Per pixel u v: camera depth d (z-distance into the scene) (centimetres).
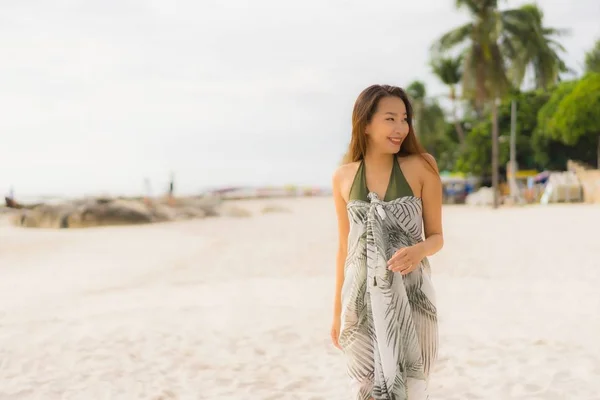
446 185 5353
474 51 3631
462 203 4856
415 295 259
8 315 770
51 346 563
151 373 480
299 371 482
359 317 261
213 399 420
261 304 776
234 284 992
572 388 417
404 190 261
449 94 4922
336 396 418
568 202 3916
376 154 267
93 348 553
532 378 443
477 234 1734
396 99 261
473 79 3672
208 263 1312
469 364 484
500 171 5288
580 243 1409
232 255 1442
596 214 2441
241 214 3503
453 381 444
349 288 264
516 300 764
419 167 265
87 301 877
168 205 3525
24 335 612
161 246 1756
